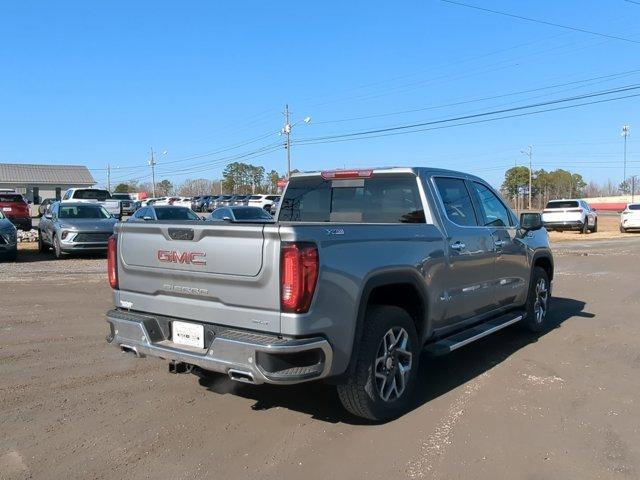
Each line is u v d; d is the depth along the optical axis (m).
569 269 14.34
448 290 5.29
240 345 3.82
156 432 4.32
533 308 7.29
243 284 3.94
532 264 7.12
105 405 4.84
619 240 24.44
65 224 15.42
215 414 4.66
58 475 3.66
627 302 9.73
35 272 12.79
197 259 4.16
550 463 3.85
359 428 4.41
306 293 3.78
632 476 3.68
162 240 4.41
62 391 5.16
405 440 4.20
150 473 3.70
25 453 3.96
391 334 4.53
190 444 4.12
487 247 5.95
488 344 6.95
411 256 4.75
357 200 5.82
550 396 5.11
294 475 3.68
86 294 9.95
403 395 4.66
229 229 3.96
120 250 4.77
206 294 4.14
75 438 4.20
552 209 28.72
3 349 6.46
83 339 6.93
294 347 3.71
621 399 5.03
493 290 6.17
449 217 5.54
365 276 4.22
